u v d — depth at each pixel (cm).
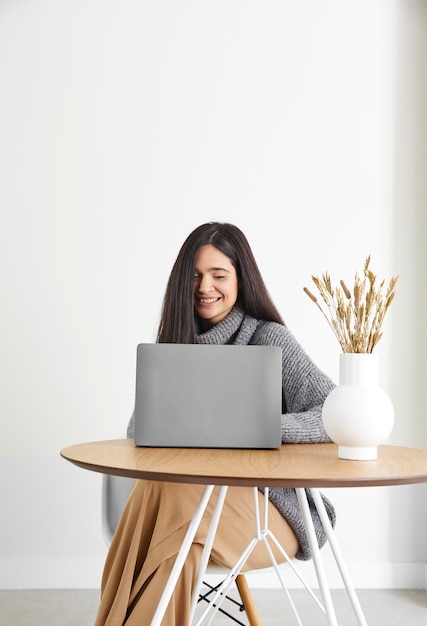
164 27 336
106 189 329
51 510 321
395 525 327
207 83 335
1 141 329
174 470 131
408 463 148
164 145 332
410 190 334
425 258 332
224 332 276
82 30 334
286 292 328
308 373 226
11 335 323
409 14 339
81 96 332
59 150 330
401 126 336
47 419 322
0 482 320
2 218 327
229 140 333
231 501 181
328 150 334
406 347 329
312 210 331
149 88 334
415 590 322
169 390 164
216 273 285
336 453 162
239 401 164
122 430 323
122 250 328
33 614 280
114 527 223
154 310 326
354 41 338
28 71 332
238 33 337
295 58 337
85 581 319
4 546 319
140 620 160
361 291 156
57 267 326
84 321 325
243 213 330
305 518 157
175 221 329
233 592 313
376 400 150
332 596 310
